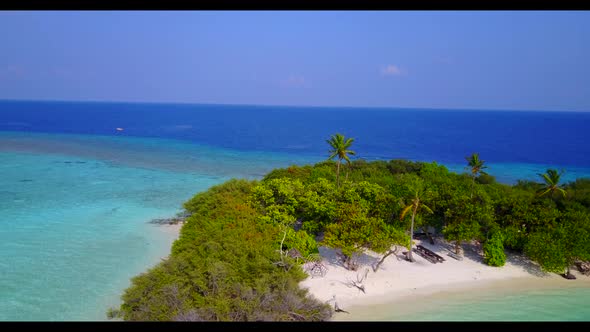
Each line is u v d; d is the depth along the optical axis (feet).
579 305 109.91
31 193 209.46
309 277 119.14
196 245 122.42
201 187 239.91
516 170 359.46
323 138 589.73
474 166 182.39
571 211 148.05
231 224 135.03
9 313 95.20
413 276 123.95
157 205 195.00
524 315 104.01
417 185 164.66
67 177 254.06
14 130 534.78
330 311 98.17
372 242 118.93
